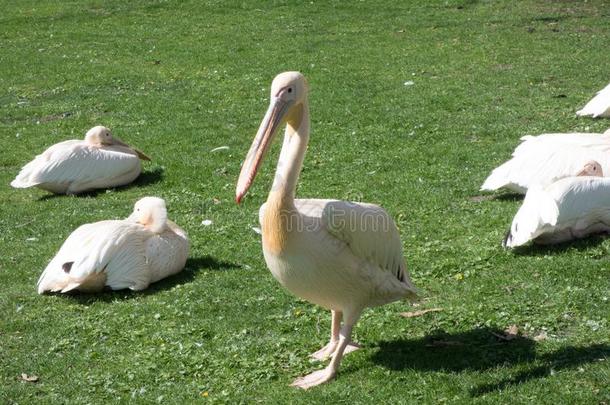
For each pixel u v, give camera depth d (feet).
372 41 74.02
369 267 23.47
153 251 30.73
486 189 37.45
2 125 54.80
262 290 30.07
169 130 52.03
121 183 43.14
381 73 63.16
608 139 37.22
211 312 28.50
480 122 50.06
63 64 70.79
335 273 22.95
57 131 52.90
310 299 23.68
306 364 24.79
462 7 85.76
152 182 43.60
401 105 54.49
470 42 71.67
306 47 72.84
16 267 33.27
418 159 44.16
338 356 23.61
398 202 38.29
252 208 38.91
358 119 51.93
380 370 23.98
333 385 23.36
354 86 59.67
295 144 22.79
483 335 25.54
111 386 24.09
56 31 83.82
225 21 85.05
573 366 23.21
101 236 30.12
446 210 37.06
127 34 81.25
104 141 43.68
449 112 52.60
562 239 31.86
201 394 23.34
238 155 46.93
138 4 94.32
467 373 23.43
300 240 22.44
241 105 56.95
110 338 26.99
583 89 56.18
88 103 59.11
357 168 43.39
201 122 53.52
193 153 47.67
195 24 84.38
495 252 31.78
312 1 92.07
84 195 42.34
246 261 32.89
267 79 63.05
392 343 25.63
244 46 74.23
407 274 24.97
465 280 29.81
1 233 37.27
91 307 29.48
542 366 23.40
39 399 23.56
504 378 22.98
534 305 27.22
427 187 39.93
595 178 31.89
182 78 64.85
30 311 29.32
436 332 26.07
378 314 27.61
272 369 24.45
